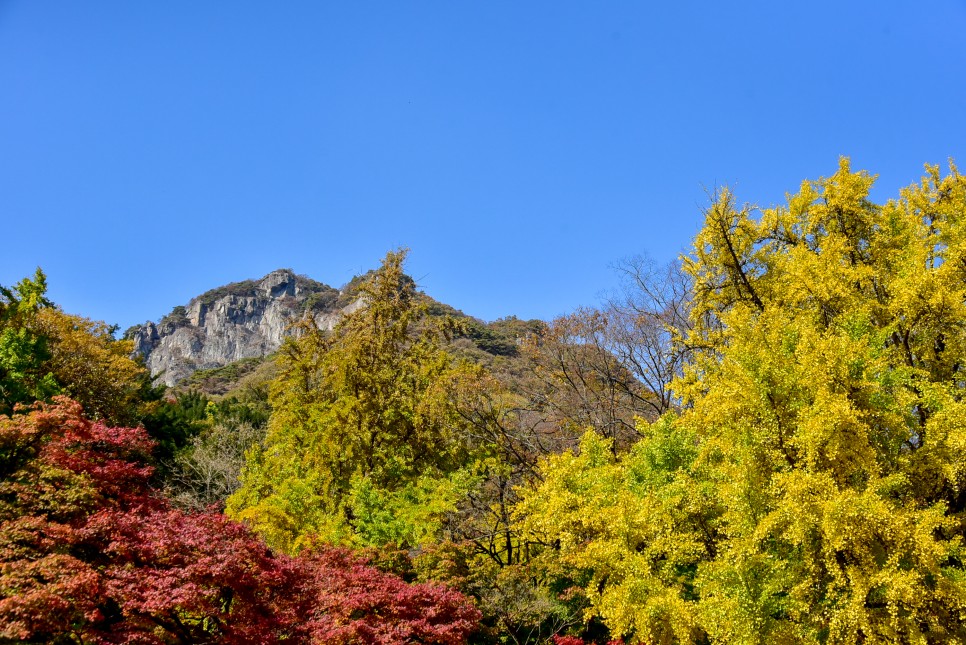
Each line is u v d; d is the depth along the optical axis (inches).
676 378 420.8
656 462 410.0
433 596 342.0
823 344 300.8
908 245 405.7
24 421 315.3
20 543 250.4
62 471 296.2
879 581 258.7
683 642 315.3
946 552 269.1
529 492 453.4
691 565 416.8
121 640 229.3
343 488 677.3
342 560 378.6
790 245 462.0
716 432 342.3
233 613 270.7
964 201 421.4
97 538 262.4
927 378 354.3
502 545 590.9
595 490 405.4
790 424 304.0
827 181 440.1
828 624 287.6
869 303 380.2
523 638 422.6
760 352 312.2
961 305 339.6
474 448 737.0
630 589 340.8
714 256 478.9
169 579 241.9
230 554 275.7
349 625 285.3
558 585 468.4
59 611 210.2
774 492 289.1
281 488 609.0
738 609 295.6
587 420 725.9
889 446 314.3
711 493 354.3
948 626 279.0
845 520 262.5
